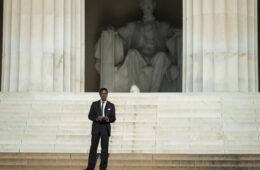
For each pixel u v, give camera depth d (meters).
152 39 33.56
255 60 27.00
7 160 20.48
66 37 27.22
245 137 22.67
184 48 27.17
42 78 26.92
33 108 24.34
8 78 27.25
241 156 20.50
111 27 33.62
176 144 22.45
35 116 23.91
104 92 19.28
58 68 26.97
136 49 33.09
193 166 20.09
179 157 20.56
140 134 22.86
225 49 26.56
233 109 24.06
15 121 23.72
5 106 24.48
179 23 35.62
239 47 26.70
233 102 24.41
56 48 27.05
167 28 33.94
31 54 26.97
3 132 23.25
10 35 27.30
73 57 27.31
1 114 24.11
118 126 23.17
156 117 23.64
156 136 22.78
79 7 27.64
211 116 23.75
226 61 26.55
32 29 27.05
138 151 22.25
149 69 32.62
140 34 33.69
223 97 24.56
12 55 27.16
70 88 27.11
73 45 27.36
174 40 33.19
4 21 27.42
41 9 27.09
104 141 19.22
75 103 24.53
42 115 23.91
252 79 26.88
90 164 19.17
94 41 35.53
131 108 23.98
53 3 27.11
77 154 20.78
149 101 24.53
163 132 22.91
